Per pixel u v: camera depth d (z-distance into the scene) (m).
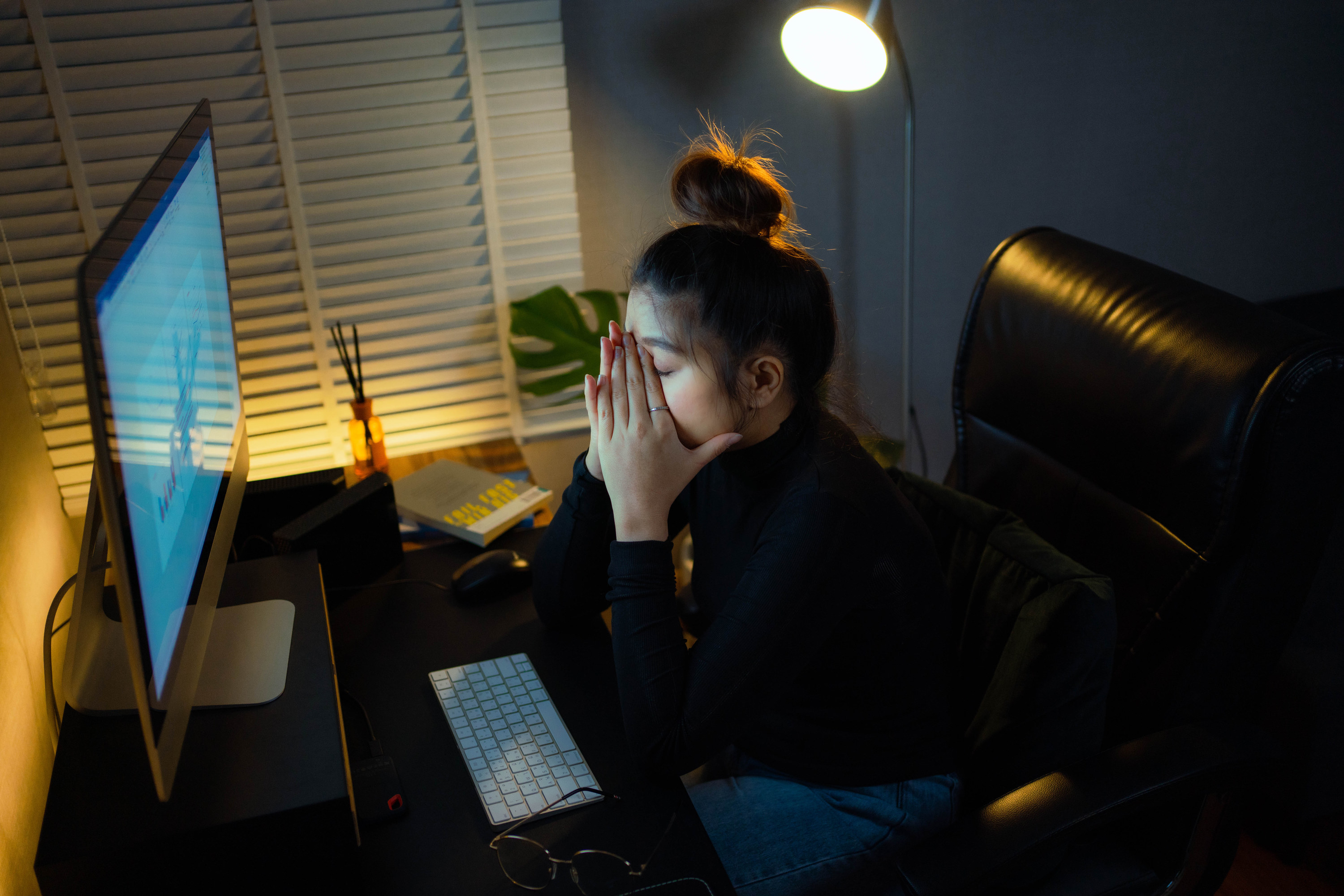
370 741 1.01
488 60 1.65
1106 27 2.13
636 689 0.93
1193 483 0.96
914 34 2.03
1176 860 1.03
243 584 1.09
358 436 1.63
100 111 1.49
